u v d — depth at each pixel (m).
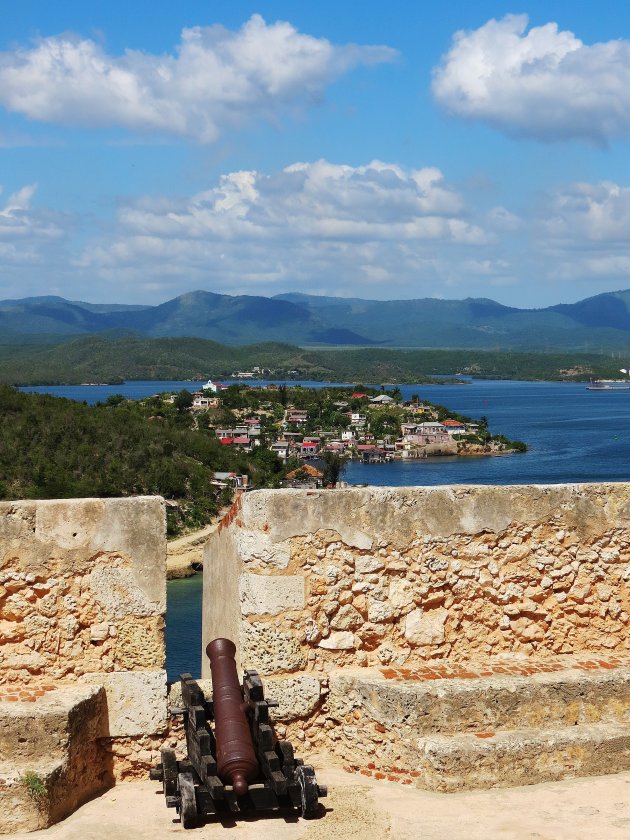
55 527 6.66
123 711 6.66
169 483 78.88
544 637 7.54
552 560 7.57
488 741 6.62
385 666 7.19
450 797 6.40
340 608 7.11
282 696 6.89
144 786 6.58
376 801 6.29
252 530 7.01
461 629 7.38
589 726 6.96
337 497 7.10
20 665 6.59
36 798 5.81
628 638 7.70
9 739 6.07
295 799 6.04
